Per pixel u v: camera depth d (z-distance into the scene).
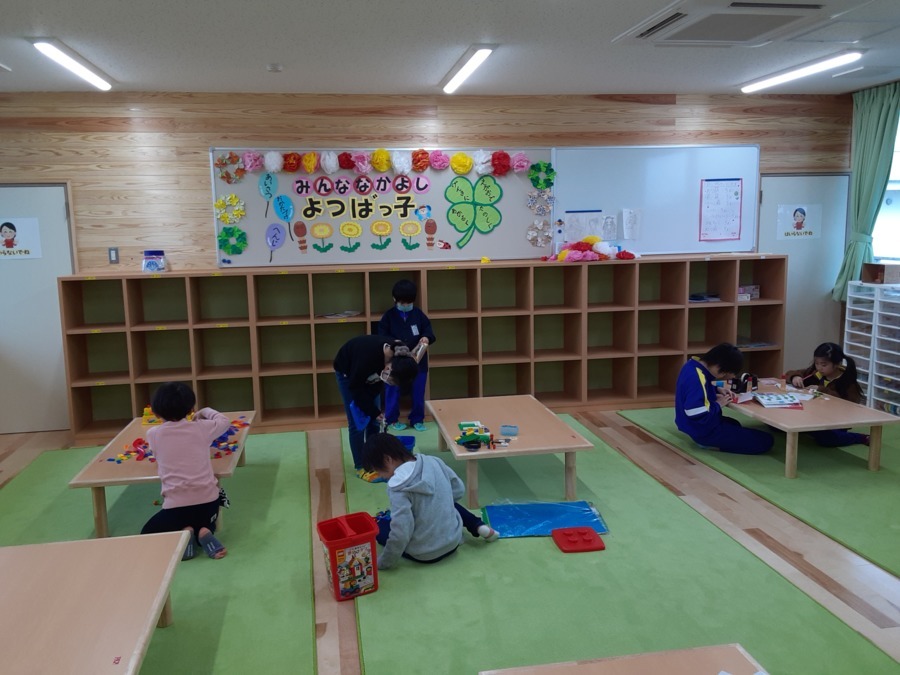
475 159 5.03
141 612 1.79
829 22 3.43
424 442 4.36
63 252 4.70
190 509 2.91
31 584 1.94
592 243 5.14
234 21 3.16
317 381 5.12
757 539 2.98
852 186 5.55
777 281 5.32
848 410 3.87
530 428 3.58
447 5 3.04
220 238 4.80
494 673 1.51
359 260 5.01
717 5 3.14
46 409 4.85
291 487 3.67
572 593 2.56
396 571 2.75
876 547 2.87
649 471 3.84
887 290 4.84
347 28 3.33
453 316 4.86
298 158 4.79
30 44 3.42
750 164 5.47
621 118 5.23
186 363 4.96
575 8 3.12
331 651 2.26
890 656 2.16
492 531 2.95
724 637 2.27
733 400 4.07
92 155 4.65
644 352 5.15
